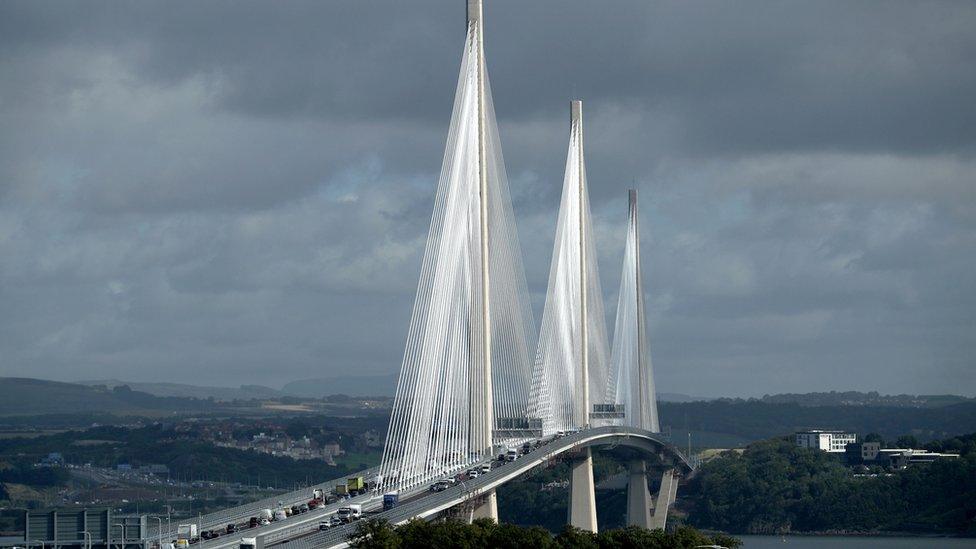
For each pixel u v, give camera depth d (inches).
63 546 7057.1
